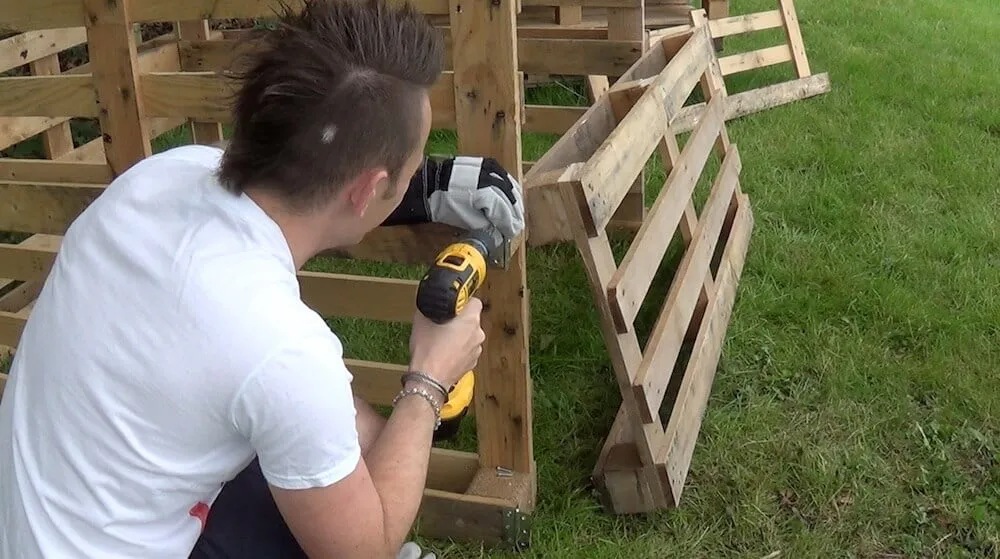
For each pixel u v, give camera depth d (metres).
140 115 2.44
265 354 1.29
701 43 3.79
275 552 1.65
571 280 3.86
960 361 3.27
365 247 2.38
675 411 2.72
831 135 5.29
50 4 2.38
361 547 1.44
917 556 2.50
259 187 1.40
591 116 2.98
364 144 1.36
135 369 1.32
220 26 5.04
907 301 3.59
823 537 2.55
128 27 2.36
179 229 1.38
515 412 2.49
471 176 1.96
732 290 3.55
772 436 2.94
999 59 6.71
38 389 1.41
